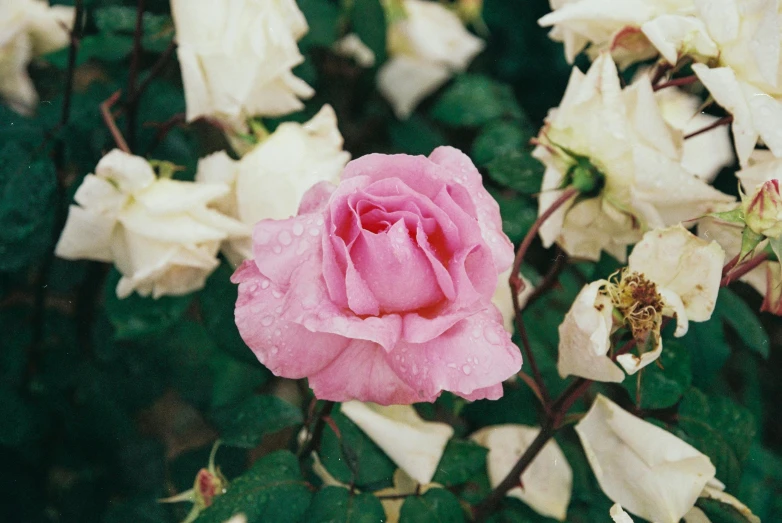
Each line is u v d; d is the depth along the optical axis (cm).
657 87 42
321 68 66
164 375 55
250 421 44
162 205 42
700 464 39
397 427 43
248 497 41
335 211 34
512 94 64
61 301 57
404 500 43
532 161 48
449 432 44
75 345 54
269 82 45
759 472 57
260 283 35
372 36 60
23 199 47
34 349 53
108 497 53
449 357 34
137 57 47
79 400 53
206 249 44
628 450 40
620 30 42
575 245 44
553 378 50
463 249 34
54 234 50
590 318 38
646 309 37
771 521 56
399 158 35
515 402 51
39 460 53
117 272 48
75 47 49
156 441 55
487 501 44
